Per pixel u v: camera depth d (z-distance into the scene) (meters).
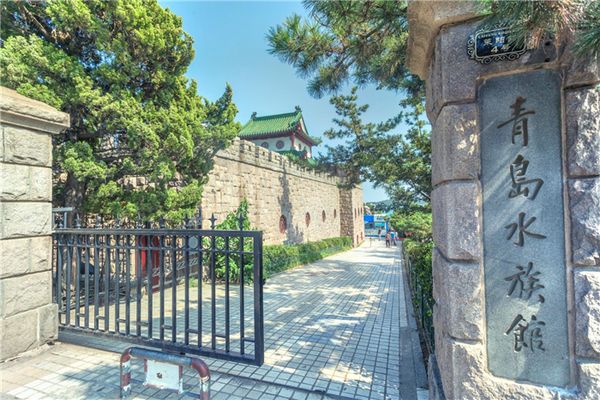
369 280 9.45
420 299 4.77
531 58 1.86
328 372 3.38
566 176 1.83
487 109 1.98
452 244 2.00
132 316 5.52
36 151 3.59
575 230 1.79
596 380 1.71
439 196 2.31
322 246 16.80
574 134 1.81
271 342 4.29
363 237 31.47
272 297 7.17
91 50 5.85
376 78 5.02
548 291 1.84
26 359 3.45
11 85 4.64
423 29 2.23
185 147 6.32
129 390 2.80
